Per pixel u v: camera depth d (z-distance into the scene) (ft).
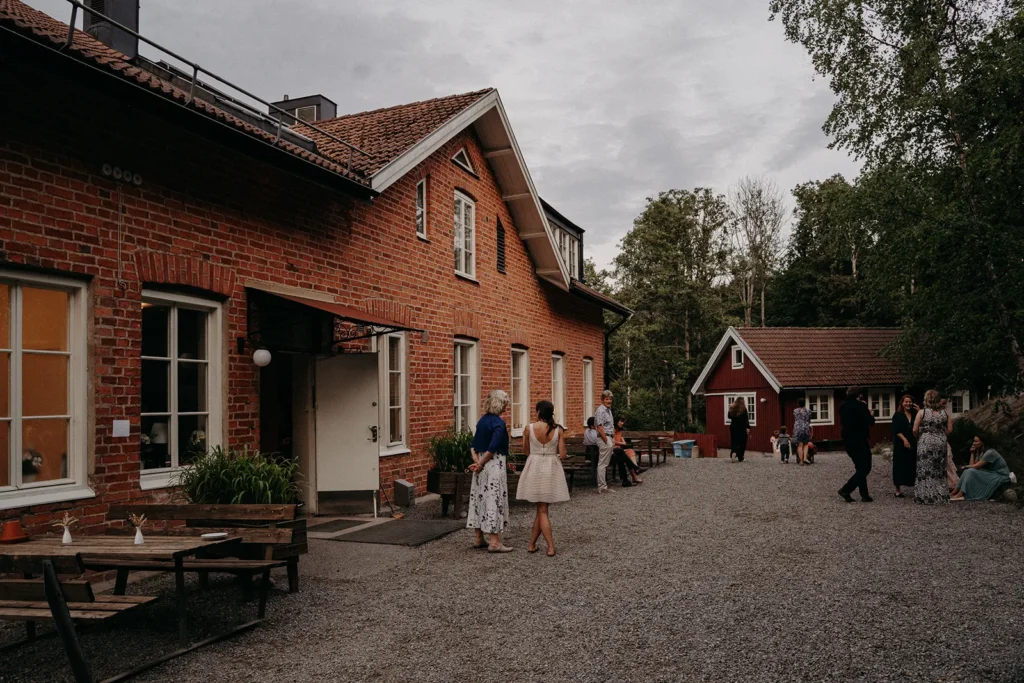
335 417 34.71
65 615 13.55
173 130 25.88
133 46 33.04
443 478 34.71
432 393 44.78
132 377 24.03
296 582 21.72
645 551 27.40
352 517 34.24
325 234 34.71
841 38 64.85
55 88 21.59
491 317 53.83
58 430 22.29
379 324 32.04
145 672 15.44
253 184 29.86
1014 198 55.62
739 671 15.35
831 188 172.76
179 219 26.02
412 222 43.09
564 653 16.58
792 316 174.81
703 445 91.50
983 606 19.84
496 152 53.16
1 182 20.10
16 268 20.75
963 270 54.54
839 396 114.21
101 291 23.00
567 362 70.64
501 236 56.29
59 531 21.38
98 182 22.98
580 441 55.42
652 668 15.60
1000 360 59.06
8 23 17.61
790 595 21.12
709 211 155.74
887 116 62.95
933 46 60.75
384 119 46.83
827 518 34.30
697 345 150.00
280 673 15.43
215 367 27.96
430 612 19.72
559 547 28.25
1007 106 56.18
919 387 115.65
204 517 20.79
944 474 38.63
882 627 18.12
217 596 21.15
